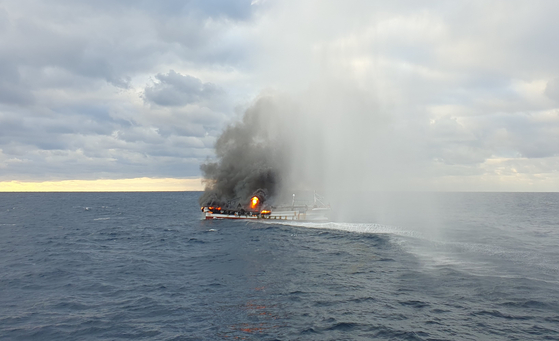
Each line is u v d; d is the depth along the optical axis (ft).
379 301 58.80
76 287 71.87
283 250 106.63
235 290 67.21
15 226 205.77
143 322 52.26
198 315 54.60
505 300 57.11
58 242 137.90
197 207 421.18
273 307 57.47
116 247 123.54
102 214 303.48
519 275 70.28
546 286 63.41
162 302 61.16
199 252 109.29
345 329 48.32
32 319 54.24
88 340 46.42
